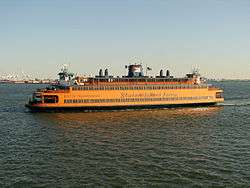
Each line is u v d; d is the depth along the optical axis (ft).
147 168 182.50
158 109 472.85
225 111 458.91
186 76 508.12
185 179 164.96
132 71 500.74
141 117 392.68
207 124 341.41
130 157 205.57
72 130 303.48
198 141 252.21
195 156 207.10
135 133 287.28
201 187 154.71
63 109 434.71
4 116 403.34
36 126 326.44
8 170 179.83
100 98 446.60
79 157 206.08
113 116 400.06
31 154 213.46
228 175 170.30
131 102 460.14
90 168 183.32
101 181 163.12
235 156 206.59
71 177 168.86
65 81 449.89
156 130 303.07
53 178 167.53
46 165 189.06
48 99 432.66
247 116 407.85
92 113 426.92
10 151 221.25
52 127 320.29
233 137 268.00
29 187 155.74
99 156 208.23
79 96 437.17
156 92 471.62
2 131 298.76
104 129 308.81
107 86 449.48
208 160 197.67
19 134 283.59
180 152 217.36
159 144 242.17
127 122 352.49
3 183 160.56
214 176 168.86
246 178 165.68
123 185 157.69
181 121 362.12
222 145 237.66
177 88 481.46
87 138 265.13
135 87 462.19
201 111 456.86
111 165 188.55
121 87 455.22
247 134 281.74
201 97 494.59
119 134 282.36
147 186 156.25
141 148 229.45
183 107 487.61
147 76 491.72
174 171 177.17
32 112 438.40
